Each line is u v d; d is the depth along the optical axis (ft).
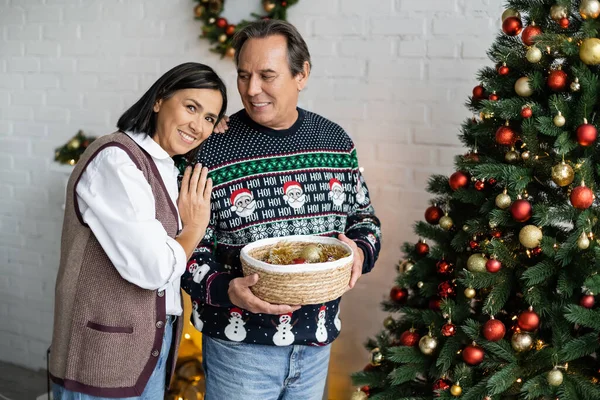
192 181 4.89
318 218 5.26
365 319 7.84
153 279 4.34
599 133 4.97
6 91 9.61
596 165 5.07
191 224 4.83
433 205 6.19
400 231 7.48
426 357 5.78
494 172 5.14
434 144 7.16
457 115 7.01
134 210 4.28
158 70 8.47
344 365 8.04
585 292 4.99
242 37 5.02
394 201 7.45
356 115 7.50
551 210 4.98
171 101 4.62
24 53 9.39
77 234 4.50
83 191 4.38
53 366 4.64
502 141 5.21
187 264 5.10
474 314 5.89
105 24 8.74
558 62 5.36
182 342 7.61
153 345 4.73
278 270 4.36
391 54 7.23
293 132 5.25
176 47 8.32
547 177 5.33
